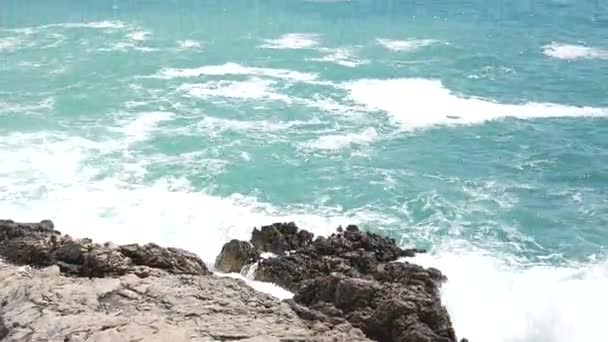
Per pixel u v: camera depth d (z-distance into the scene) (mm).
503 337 21688
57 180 30500
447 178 31766
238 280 21172
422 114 39000
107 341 17062
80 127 36125
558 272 24719
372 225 27672
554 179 32031
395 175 31812
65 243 22828
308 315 19297
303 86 42531
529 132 37094
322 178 31375
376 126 37250
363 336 18562
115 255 21578
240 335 17547
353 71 45656
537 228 27891
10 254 23000
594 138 36562
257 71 45281
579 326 22078
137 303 19047
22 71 44656
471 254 25734
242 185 30609
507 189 30922
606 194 30734
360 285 20172
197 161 32562
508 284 23703
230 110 38688
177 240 26328
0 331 17859
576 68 48062
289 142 34812
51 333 17422
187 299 19328
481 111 39719
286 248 24922
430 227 27672
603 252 26281
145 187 30203
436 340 18625
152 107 38938
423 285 21656
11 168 31359
